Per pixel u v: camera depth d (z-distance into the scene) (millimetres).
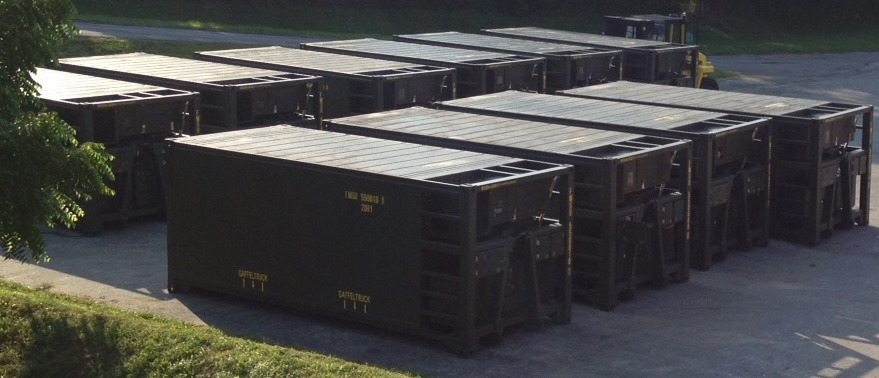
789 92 42000
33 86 11789
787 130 19328
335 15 54625
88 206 18562
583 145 15953
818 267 18016
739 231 18844
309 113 22125
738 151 18359
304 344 13461
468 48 28094
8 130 11211
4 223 11508
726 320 15047
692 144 17047
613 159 15141
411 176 13227
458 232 12930
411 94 22625
